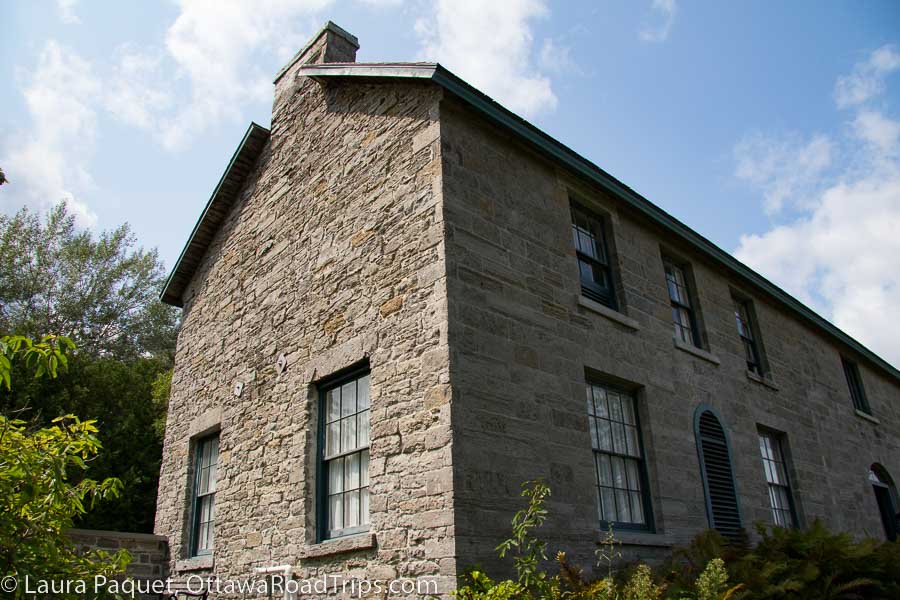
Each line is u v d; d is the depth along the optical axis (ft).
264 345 36.35
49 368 17.24
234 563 33.42
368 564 25.55
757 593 24.72
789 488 42.63
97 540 37.17
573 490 27.25
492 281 27.63
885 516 53.06
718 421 37.17
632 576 23.71
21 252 91.91
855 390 58.13
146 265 104.12
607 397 31.83
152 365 83.97
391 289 28.27
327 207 34.30
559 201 33.12
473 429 24.41
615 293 34.99
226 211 45.27
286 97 41.70
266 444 33.65
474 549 22.82
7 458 16.61
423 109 29.55
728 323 42.55
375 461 26.53
